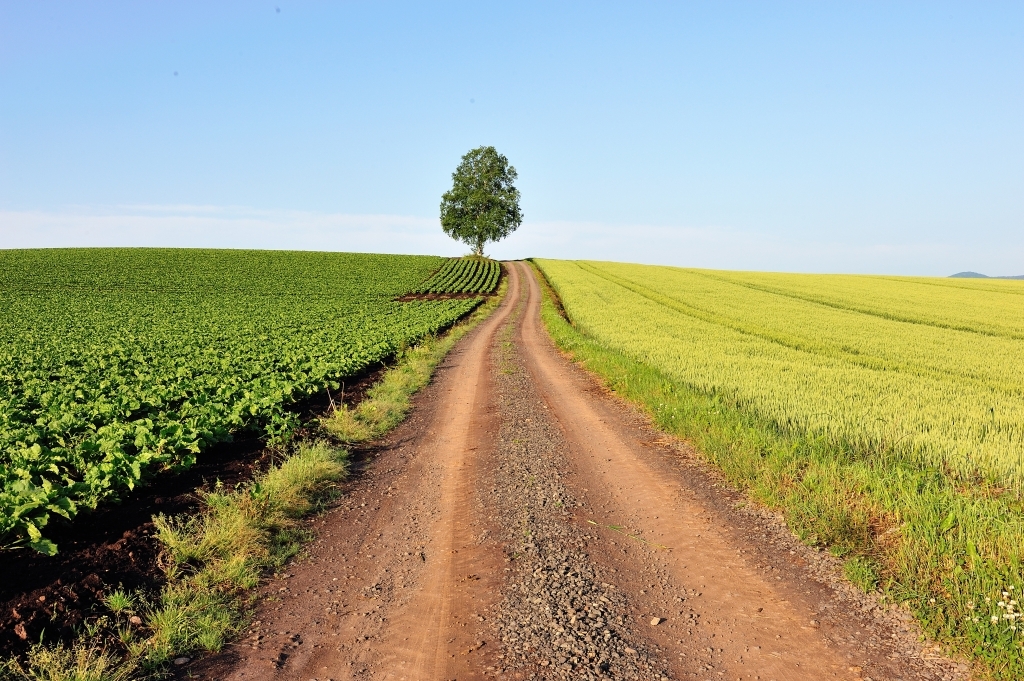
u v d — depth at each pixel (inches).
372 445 478.6
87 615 215.3
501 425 525.0
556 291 2728.8
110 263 3378.4
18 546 252.8
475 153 4643.2
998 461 335.3
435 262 4067.4
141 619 216.7
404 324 1525.6
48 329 1504.7
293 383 628.1
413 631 211.3
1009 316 1551.4
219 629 211.0
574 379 772.0
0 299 2249.0
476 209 4616.1
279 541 287.7
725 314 1547.7
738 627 207.9
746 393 538.6
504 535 292.0
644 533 291.6
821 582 236.4
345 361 832.9
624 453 430.3
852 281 2812.5
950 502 267.4
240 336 1290.6
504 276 3518.7
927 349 983.6
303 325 1555.1
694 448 432.8
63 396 587.5
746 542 277.0
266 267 3518.7
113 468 322.3
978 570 207.9
